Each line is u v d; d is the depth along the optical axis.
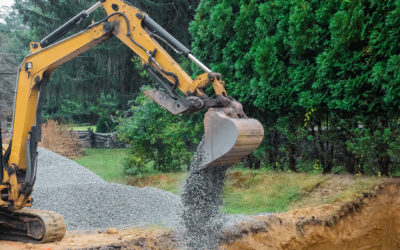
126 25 5.99
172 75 5.71
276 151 11.22
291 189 9.59
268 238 7.26
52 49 6.27
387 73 8.21
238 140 5.14
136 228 7.17
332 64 9.13
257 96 10.67
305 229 7.79
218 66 11.55
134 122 14.38
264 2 11.12
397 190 8.91
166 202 9.03
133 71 23.59
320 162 10.41
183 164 14.70
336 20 8.84
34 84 6.34
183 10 20.88
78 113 33.59
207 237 6.18
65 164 14.62
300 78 9.92
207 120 5.45
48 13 24.42
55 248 5.78
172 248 6.19
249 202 9.21
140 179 13.82
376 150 9.33
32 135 6.37
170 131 13.91
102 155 21.36
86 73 24.30
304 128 10.51
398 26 8.22
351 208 8.67
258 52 10.36
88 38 6.15
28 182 6.28
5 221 6.45
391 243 8.73
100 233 6.91
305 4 9.74
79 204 8.77
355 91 8.82
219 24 11.38
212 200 5.97
